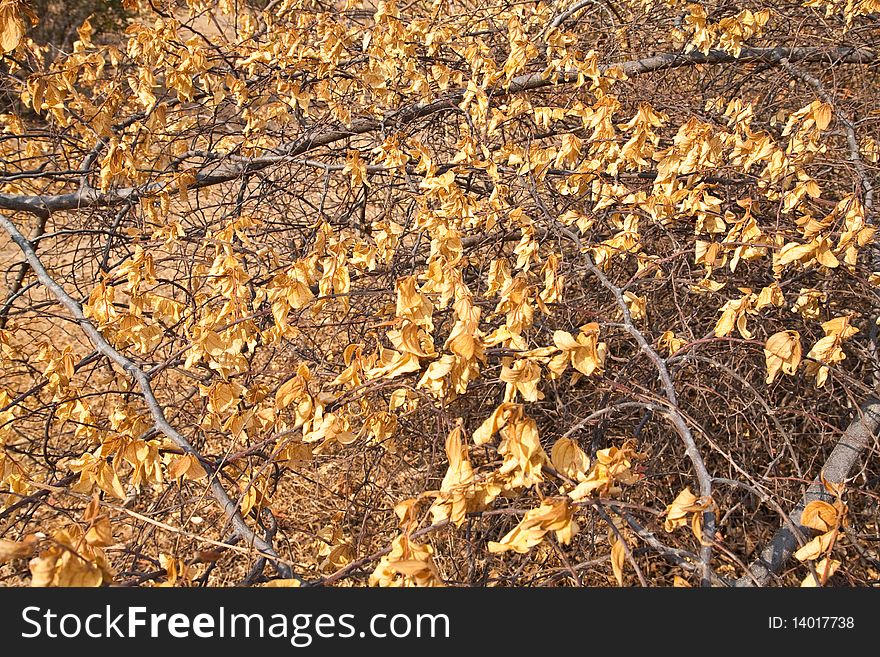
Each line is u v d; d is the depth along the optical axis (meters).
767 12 2.59
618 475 1.10
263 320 2.08
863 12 2.81
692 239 2.32
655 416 2.12
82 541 0.96
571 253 2.65
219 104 2.91
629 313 1.74
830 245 1.71
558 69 2.60
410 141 2.25
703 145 1.97
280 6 3.27
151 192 2.39
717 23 2.75
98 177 2.85
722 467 2.40
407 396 1.51
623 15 3.31
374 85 2.69
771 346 1.38
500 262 1.72
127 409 1.51
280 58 2.67
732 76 3.11
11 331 2.34
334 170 2.52
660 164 2.07
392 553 1.04
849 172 2.29
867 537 1.68
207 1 3.27
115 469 1.27
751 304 1.62
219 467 1.30
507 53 3.10
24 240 2.12
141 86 2.58
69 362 1.66
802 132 2.08
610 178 2.41
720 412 2.27
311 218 3.04
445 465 2.44
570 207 2.45
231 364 1.60
